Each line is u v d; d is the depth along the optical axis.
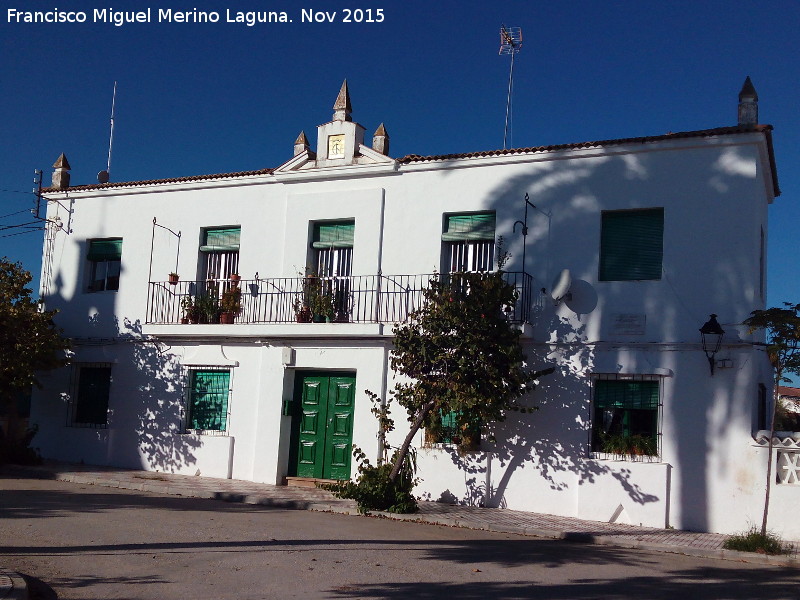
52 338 17.64
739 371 13.52
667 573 10.01
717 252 13.90
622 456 14.10
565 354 14.75
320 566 9.13
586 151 14.94
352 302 16.61
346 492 13.92
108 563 8.91
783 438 13.09
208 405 17.94
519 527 12.77
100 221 19.53
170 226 18.72
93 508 12.66
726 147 14.05
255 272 17.70
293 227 17.41
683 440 13.76
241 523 11.85
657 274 14.40
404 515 13.47
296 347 16.95
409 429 15.77
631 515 13.84
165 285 18.47
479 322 13.61
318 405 16.97
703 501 13.48
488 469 15.04
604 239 14.88
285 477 16.89
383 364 16.11
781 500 12.91
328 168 17.12
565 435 14.55
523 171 15.53
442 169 16.19
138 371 18.53
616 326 14.43
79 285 19.50
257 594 7.79
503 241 15.50
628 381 14.38
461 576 9.02
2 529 10.56
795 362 12.07
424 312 14.05
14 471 17.30
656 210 14.53
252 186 18.02
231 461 17.31
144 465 18.12
